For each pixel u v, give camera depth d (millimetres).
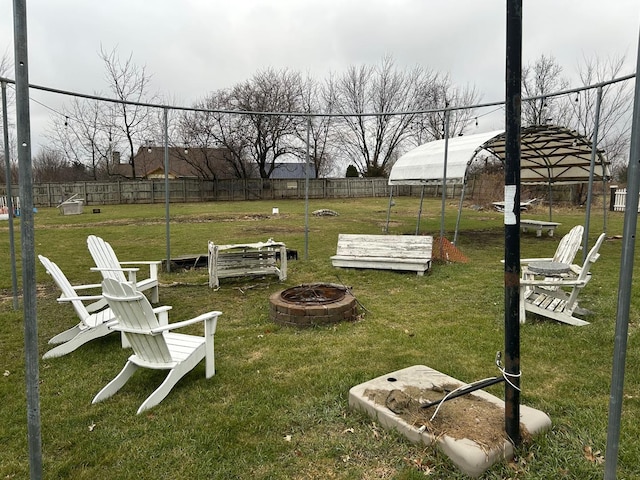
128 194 30047
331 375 3678
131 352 4340
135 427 2973
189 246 11516
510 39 2045
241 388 3521
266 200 33031
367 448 2664
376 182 36125
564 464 2436
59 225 16734
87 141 34156
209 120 36375
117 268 5910
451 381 3234
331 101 44281
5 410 3271
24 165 1746
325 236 13125
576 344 4234
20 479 2482
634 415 2936
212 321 3691
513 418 2463
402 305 5832
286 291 5699
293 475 2475
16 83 1715
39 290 6996
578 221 16578
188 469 2527
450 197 30625
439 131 43281
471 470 2344
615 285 6570
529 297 5316
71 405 3314
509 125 2113
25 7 1719
